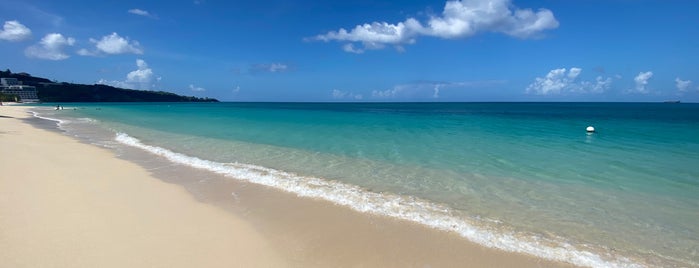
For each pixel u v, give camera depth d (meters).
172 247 4.74
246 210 6.39
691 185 8.44
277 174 9.20
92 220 5.45
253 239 5.14
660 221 6.21
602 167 10.36
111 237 4.90
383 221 5.97
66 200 6.29
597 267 4.65
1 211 5.47
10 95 108.75
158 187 7.69
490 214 6.43
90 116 36.88
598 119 37.72
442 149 13.60
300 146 14.26
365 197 7.30
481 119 35.84
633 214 6.53
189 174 9.05
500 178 9.02
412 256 4.77
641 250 5.15
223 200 6.95
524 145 14.82
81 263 4.12
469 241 5.27
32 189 6.75
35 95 126.44
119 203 6.38
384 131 20.89
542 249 5.09
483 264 4.61
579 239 5.46
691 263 4.80
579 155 12.37
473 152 12.92
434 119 35.12
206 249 4.75
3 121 24.38
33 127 21.17
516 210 6.66
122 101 165.50
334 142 15.49
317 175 9.18
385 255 4.77
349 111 59.47
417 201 7.10
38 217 5.38
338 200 7.07
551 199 7.35
